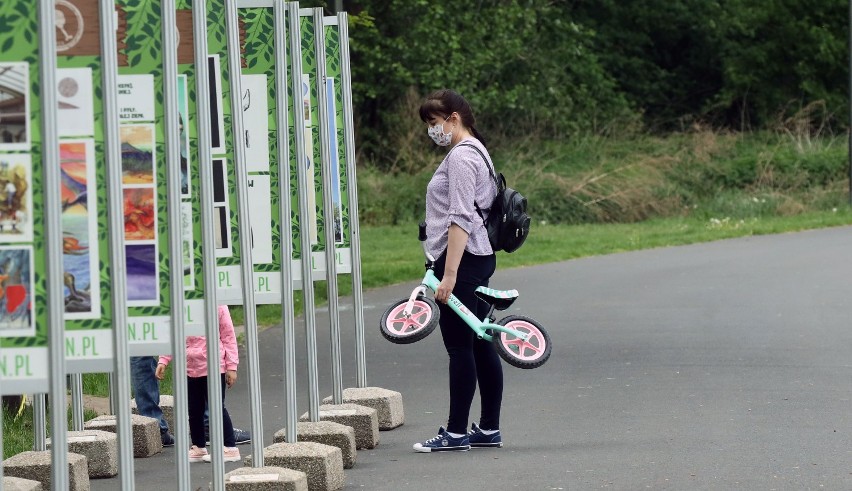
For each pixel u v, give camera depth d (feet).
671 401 94.89
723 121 433.48
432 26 333.01
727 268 193.26
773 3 423.64
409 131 332.60
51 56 45.96
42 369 47.06
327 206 84.84
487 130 348.18
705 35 432.66
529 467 73.31
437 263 77.92
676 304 153.89
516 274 191.72
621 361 115.03
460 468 73.72
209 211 58.65
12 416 96.02
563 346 124.67
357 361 92.07
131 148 55.62
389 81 339.16
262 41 73.10
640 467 72.54
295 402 71.92
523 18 353.72
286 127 72.43
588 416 89.81
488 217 77.56
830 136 373.81
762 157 338.54
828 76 424.05
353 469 74.90
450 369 79.00
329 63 88.84
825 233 258.16
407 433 87.04
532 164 327.88
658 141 351.05
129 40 55.42
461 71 333.62
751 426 84.64
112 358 51.39
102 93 50.52
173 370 55.11
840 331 130.82
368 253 231.09
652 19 434.30
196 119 58.65
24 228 46.93
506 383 105.81
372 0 331.16
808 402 93.20
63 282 47.57
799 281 174.60
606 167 328.29
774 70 423.23
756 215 312.50
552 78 363.76
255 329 65.26
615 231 273.13
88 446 78.23
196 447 80.38
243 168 64.23
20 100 46.68
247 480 64.18
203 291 59.11
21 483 64.90
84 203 51.21
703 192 328.29
